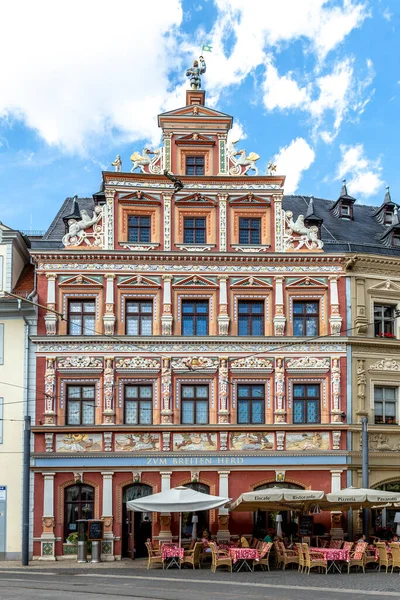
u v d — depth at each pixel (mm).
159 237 43938
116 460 41719
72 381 42500
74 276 43156
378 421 43906
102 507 41312
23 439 40875
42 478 41500
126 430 41938
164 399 42406
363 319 44062
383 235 48250
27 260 47656
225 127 45312
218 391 42750
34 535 40938
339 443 42719
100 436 41938
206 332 43531
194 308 43719
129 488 42125
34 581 30094
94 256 43250
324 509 40469
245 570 34812
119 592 25719
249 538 40281
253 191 44625
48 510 41094
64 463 41562
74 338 42500
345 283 44406
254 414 43031
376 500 35562
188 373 42812
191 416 42750
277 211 44656
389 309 45406
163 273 43531
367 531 40906
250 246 44094
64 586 27953
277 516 39719
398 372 44375
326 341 43438
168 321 42938
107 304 42938
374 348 44219
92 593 25469
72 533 41344
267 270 44062
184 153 45125
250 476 42281
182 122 45156
